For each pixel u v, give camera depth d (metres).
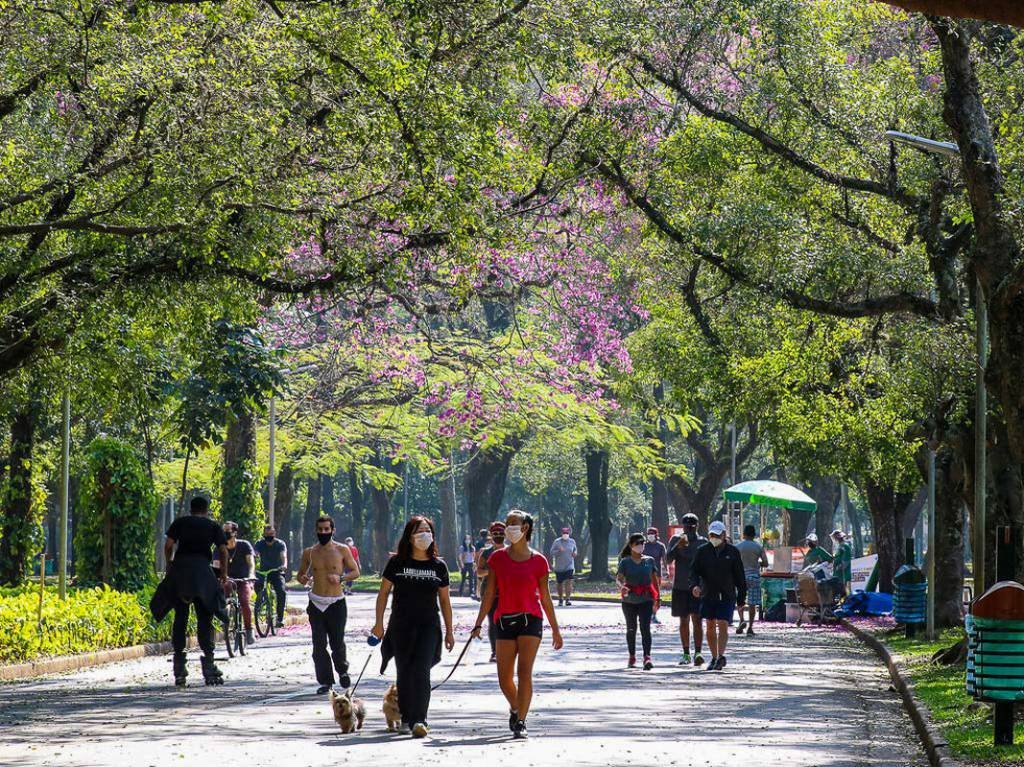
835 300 23.66
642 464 53.91
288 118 18.61
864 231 24.64
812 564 38.19
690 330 30.67
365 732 13.90
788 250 23.47
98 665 23.66
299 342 44.31
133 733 13.81
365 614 42.72
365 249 20.28
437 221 19.75
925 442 25.62
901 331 25.19
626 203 26.45
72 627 23.69
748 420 38.34
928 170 22.73
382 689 19.12
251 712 15.81
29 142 18.84
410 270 23.80
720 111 24.62
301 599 56.28
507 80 21.58
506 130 24.38
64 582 25.25
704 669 22.52
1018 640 12.66
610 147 24.77
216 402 31.16
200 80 17.66
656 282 31.52
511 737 13.52
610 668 22.48
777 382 28.67
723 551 22.34
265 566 31.27
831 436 30.56
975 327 22.14
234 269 20.28
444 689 18.78
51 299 19.75
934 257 22.72
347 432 47.91
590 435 49.09
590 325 42.09
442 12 18.58
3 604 22.92
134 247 19.44
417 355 43.91
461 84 19.55
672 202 25.83
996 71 21.77
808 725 15.15
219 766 11.45
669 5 24.11
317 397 45.81
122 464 29.28
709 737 13.80
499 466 69.94
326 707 16.30
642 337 46.47
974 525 20.06
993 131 21.48
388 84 17.88
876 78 24.19
